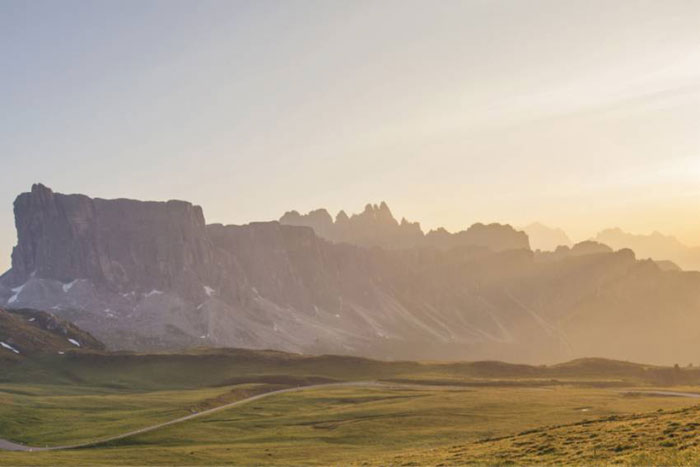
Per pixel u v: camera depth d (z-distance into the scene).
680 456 59.44
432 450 98.62
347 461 102.06
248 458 115.44
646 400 188.00
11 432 161.00
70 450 135.25
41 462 111.44
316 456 115.88
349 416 172.62
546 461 66.81
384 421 159.75
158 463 110.81
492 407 178.62
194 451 126.06
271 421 170.75
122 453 124.75
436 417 163.38
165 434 152.50
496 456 74.62
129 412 195.00
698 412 86.50
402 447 125.44
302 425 163.12
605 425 87.25
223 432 155.38
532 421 151.25
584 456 66.75
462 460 75.12
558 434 85.25
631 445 68.31
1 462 110.38
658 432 73.38
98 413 196.88
